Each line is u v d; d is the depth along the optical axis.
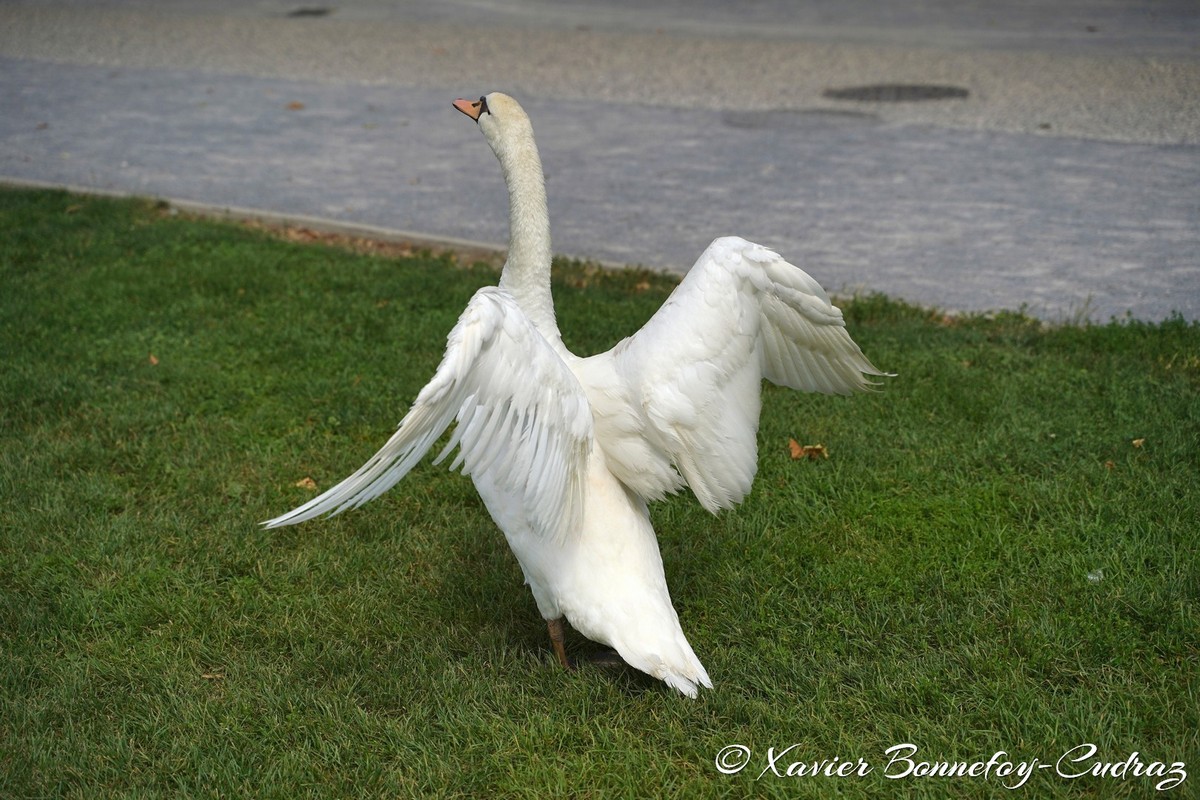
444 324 11.54
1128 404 9.38
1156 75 20.52
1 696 6.46
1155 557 7.44
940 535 7.86
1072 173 15.88
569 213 15.04
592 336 11.01
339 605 7.39
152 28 27.69
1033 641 6.66
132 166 17.38
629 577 5.97
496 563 7.82
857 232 14.02
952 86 20.61
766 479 8.75
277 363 10.83
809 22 26.53
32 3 31.02
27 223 14.61
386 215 15.15
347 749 6.05
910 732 6.04
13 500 8.44
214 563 7.85
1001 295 12.07
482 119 7.01
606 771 5.87
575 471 5.81
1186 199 14.67
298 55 24.70
